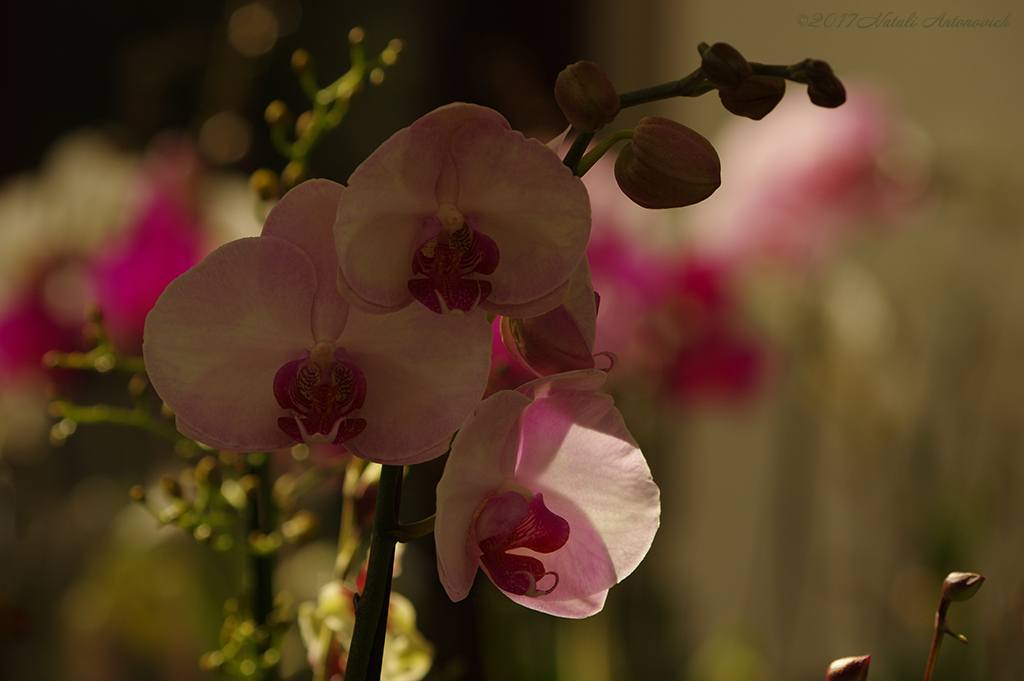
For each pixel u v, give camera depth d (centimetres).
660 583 195
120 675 179
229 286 98
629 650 184
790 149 197
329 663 110
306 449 114
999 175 195
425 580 168
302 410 98
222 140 175
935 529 195
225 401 99
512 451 101
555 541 101
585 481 102
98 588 181
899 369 208
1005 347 200
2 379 200
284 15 168
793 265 197
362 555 121
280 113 112
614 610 185
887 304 202
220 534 113
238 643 110
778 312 201
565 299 98
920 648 191
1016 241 200
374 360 99
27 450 207
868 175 194
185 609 177
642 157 98
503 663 157
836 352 195
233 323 98
